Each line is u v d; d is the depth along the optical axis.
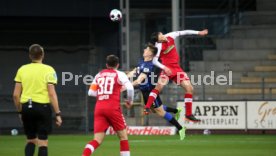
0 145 46.41
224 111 57.66
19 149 42.75
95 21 72.31
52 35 72.00
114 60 29.02
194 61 69.75
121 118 28.84
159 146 44.75
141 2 73.00
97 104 28.89
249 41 71.50
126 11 64.25
